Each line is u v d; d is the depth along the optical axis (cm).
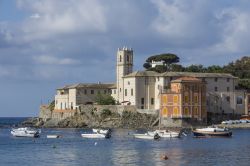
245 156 14625
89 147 17700
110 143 19250
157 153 15525
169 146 17750
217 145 17938
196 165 12988
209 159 14038
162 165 13038
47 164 13450
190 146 17675
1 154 15725
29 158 14675
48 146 18250
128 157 14625
